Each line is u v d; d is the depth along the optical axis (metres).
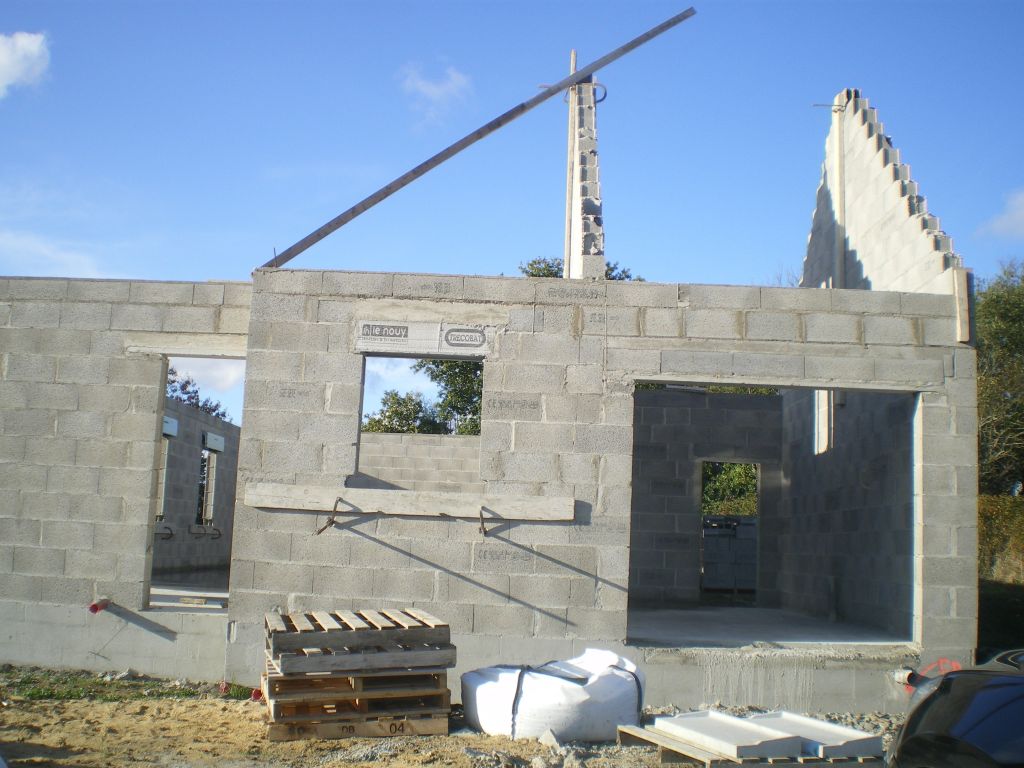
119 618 11.58
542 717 8.82
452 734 8.99
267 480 11.21
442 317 11.40
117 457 11.84
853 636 12.44
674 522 18.34
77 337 12.06
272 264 12.76
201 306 12.02
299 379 11.35
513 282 11.44
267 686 8.84
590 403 11.23
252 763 7.91
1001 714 5.78
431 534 11.05
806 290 11.50
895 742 6.50
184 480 21.75
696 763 7.86
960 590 11.19
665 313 11.41
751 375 11.33
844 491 14.59
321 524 11.12
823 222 16.39
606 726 8.94
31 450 11.91
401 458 22.86
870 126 14.52
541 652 10.86
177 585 18.47
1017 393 27.48
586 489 11.11
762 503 18.22
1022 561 20.64
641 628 13.15
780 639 12.05
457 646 10.88
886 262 13.62
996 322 28.77
